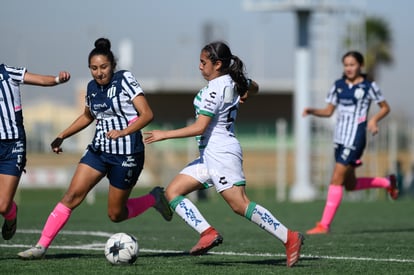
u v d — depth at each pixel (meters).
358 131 43.25
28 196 108.19
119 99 28.97
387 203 74.69
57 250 34.47
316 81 99.12
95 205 74.06
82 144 130.38
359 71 43.31
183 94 166.75
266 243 38.16
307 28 87.50
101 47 29.03
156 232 44.88
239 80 28.06
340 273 27.05
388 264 29.77
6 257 31.16
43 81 29.72
